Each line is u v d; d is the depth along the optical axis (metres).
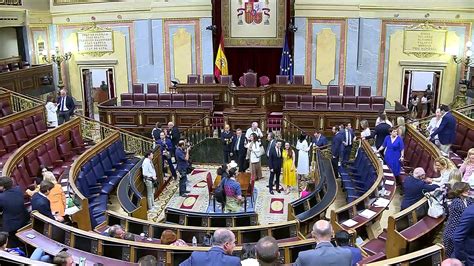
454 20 15.80
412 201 6.60
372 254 6.00
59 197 7.25
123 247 5.28
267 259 3.67
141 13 17.77
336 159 10.92
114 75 18.62
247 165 12.48
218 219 7.18
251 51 17.83
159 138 12.86
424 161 9.30
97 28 18.33
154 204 10.91
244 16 17.42
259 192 11.55
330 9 16.69
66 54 18.69
